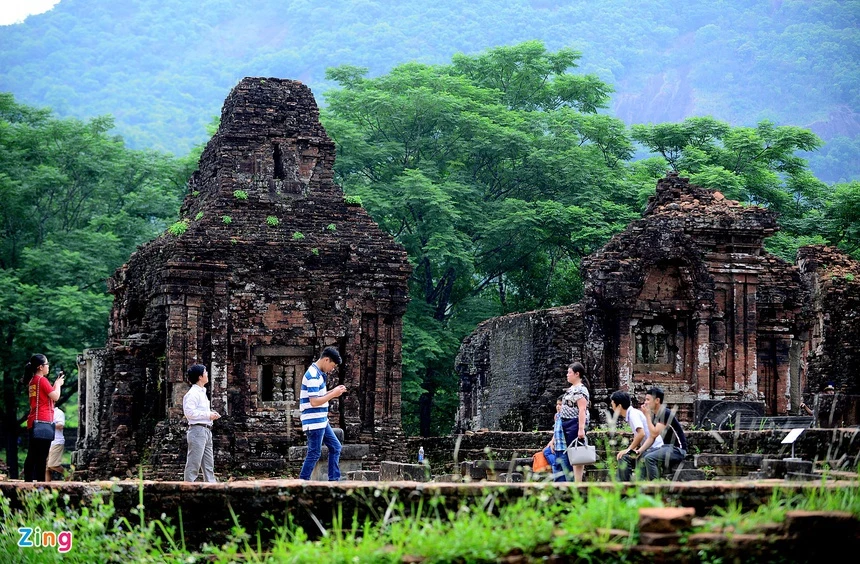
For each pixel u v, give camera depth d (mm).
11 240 67500
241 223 42906
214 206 43094
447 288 66750
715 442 29500
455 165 70312
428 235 63062
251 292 42344
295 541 16703
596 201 65375
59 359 60500
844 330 52781
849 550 14859
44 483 19719
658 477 22969
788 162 72062
